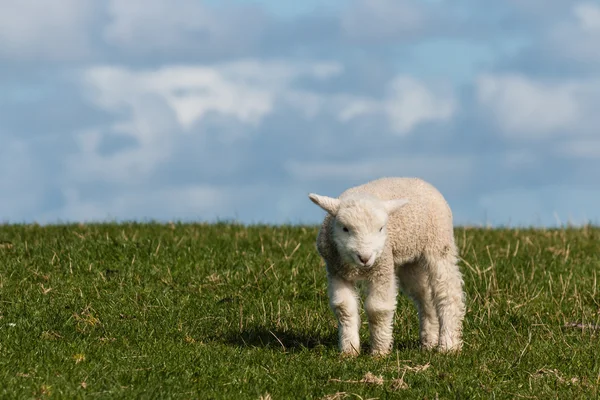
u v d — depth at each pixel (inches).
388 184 408.8
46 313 429.4
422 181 421.7
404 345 435.8
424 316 431.8
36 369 324.2
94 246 573.0
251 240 635.5
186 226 719.7
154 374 331.3
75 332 397.1
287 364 368.2
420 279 426.6
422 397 321.7
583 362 382.6
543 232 754.8
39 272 522.0
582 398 324.5
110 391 302.8
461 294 419.2
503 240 690.8
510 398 329.4
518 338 428.1
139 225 716.0
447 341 411.8
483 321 465.4
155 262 558.3
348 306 384.8
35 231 654.5
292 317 464.4
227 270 546.6
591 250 655.1
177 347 386.6
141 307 466.9
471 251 628.4
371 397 320.5
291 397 317.4
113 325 424.2
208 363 357.7
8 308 439.2
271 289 513.7
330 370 354.3
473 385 340.2
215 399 308.8
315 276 533.6
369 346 411.8
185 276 532.7
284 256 585.6
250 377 339.0
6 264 533.6
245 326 445.7
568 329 454.3
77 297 477.1
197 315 461.1
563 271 575.8
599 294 523.5
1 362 330.0
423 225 401.7
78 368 328.8
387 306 387.5
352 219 359.3
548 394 331.9
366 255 354.9
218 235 657.6
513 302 497.4
